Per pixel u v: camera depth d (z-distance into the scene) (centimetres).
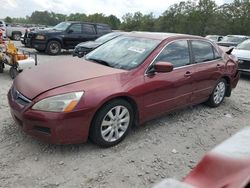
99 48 520
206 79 543
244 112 603
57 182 322
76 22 1565
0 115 490
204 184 172
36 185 316
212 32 6056
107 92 374
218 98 606
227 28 5841
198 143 440
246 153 188
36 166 348
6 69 925
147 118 446
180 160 386
